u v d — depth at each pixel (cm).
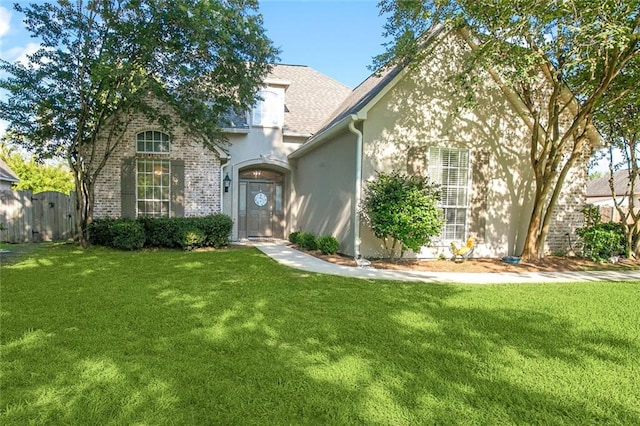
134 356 346
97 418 250
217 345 376
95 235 1154
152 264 844
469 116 1005
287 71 1823
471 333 428
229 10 942
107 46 953
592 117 973
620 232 1077
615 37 655
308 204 1348
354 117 902
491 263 955
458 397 287
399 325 450
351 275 762
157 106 1226
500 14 737
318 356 354
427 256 991
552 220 1091
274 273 761
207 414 257
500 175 1035
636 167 1091
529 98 925
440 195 935
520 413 268
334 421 252
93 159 1172
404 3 820
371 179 945
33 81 981
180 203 1308
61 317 454
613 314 516
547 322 475
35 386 290
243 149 1448
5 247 1107
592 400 288
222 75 1052
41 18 950
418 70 935
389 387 298
